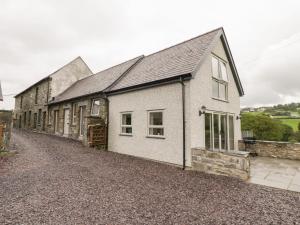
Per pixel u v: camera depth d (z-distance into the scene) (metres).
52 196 4.31
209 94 8.85
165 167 7.50
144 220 3.38
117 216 3.49
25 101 27.11
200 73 8.30
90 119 11.62
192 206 4.02
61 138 15.35
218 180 5.86
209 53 8.92
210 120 8.83
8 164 6.91
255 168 7.45
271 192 4.91
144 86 9.40
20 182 5.16
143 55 14.74
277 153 9.75
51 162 7.42
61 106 17.84
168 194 4.66
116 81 12.34
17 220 3.24
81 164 7.36
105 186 5.07
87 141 11.61
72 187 4.89
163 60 10.96
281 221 3.46
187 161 7.31
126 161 8.35
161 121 8.69
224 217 3.57
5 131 8.76
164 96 8.51
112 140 11.34
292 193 4.85
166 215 3.60
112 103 11.63
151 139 8.88
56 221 3.24
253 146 10.60
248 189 5.11
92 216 3.46
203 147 7.66
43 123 20.92
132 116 10.11
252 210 3.89
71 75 21.67
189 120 7.43
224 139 9.98
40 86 22.31
